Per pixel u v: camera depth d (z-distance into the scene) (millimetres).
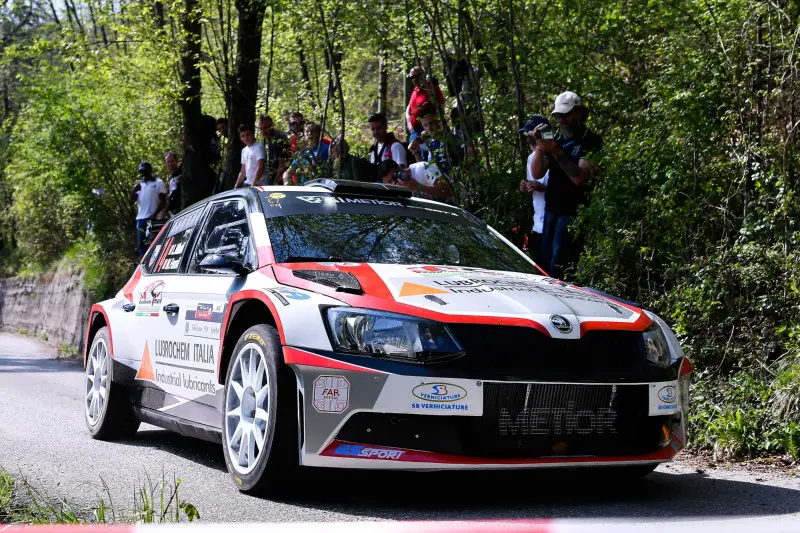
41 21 38719
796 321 9484
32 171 31188
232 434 7129
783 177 10000
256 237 7793
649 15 13914
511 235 13203
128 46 25766
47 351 28797
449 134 13797
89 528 5504
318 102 22891
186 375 8141
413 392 5992
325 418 6191
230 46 22719
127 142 29266
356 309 6391
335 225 7973
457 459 6016
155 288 9125
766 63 10914
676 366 6750
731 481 7379
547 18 14555
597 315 6613
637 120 12281
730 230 10586
